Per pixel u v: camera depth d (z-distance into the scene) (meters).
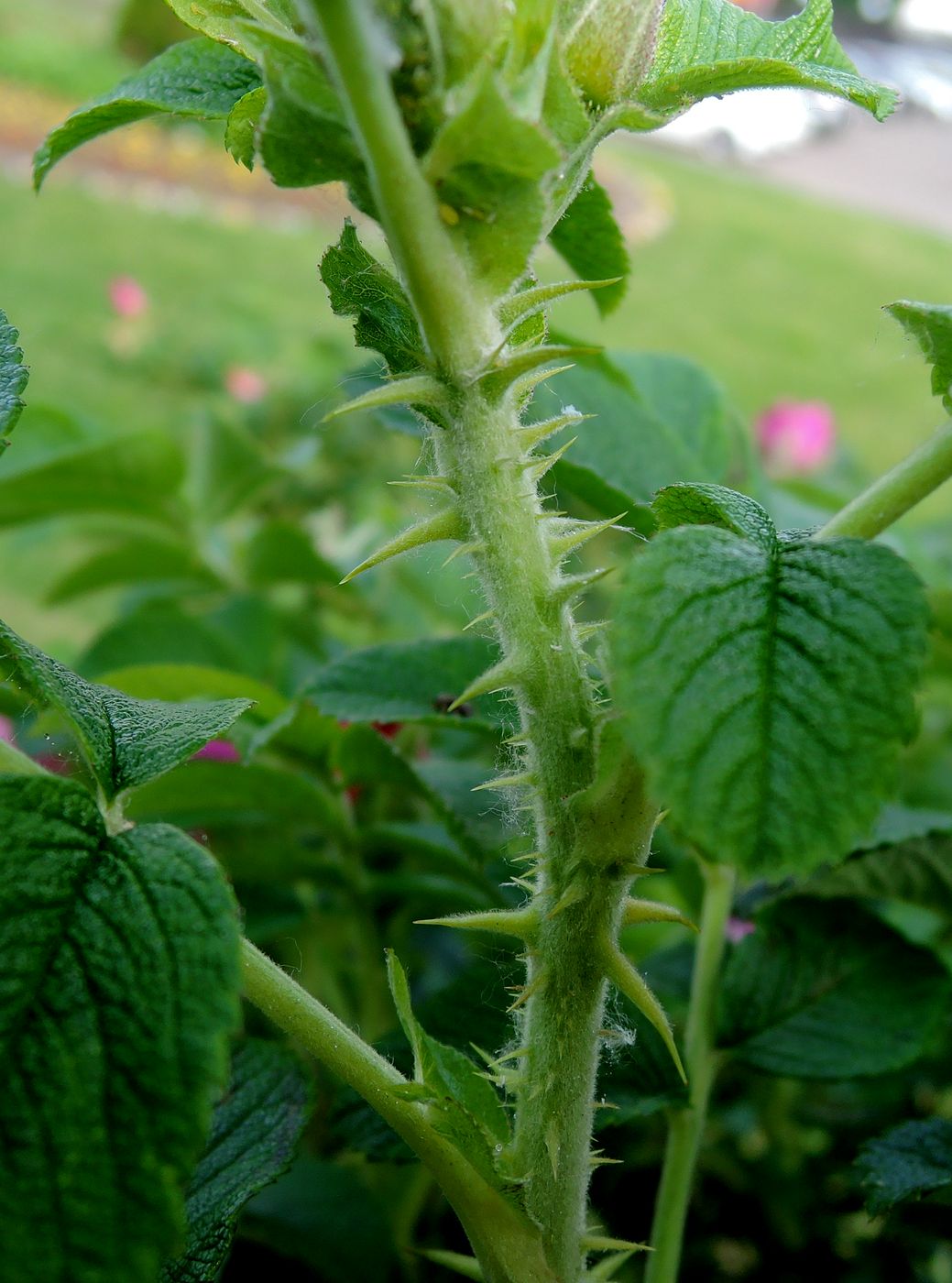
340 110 0.15
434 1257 0.20
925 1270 0.31
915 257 2.37
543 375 0.17
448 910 0.31
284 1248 0.25
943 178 3.14
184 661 0.37
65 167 2.17
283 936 0.31
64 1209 0.13
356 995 0.33
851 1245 0.33
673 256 2.17
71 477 0.38
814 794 0.14
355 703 0.25
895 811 0.25
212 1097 0.13
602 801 0.16
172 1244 0.13
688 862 0.28
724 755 0.14
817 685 0.14
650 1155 0.31
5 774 0.14
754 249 2.28
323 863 0.28
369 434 0.53
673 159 3.09
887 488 0.16
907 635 0.14
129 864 0.14
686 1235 0.32
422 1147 0.17
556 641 0.16
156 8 2.56
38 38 2.61
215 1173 0.19
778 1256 0.32
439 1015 0.23
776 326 1.79
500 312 0.16
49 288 1.55
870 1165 0.21
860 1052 0.23
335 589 0.42
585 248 0.21
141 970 0.14
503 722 0.26
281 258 1.91
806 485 0.42
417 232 0.15
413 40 0.14
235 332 1.40
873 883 0.25
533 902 0.17
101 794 0.15
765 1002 0.24
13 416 0.17
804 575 0.14
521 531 0.16
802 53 0.19
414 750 0.31
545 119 0.15
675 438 0.29
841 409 1.41
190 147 2.40
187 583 0.43
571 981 0.17
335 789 0.27
